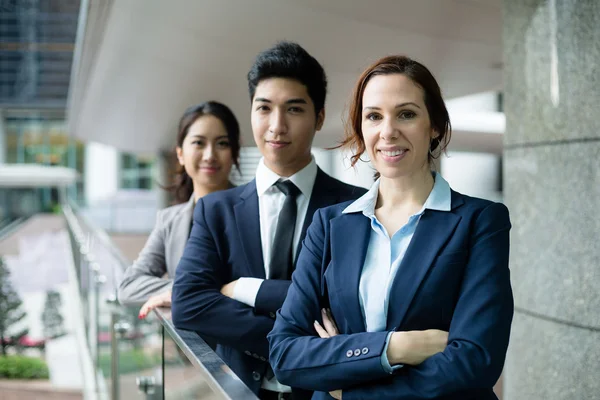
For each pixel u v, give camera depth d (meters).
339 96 8.30
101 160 43.22
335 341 1.73
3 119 44.31
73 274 11.61
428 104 1.73
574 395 3.14
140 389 3.28
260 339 2.26
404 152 1.72
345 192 2.36
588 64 3.09
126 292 3.12
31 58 41.00
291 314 1.86
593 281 3.07
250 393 1.58
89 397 6.11
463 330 1.63
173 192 3.64
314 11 6.48
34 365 19.64
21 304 22.19
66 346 16.70
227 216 2.38
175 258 3.18
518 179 3.43
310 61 2.30
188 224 3.21
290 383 1.78
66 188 39.19
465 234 1.69
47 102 42.09
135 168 43.53
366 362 1.67
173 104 13.29
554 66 3.22
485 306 1.64
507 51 3.50
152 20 7.83
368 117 1.76
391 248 1.75
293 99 2.27
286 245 2.30
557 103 3.21
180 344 2.18
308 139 2.32
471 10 6.24
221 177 3.33
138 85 12.48
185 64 9.63
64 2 39.91
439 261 1.68
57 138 45.25
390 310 1.71
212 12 6.96
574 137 3.14
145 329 3.07
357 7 6.25
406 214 1.76
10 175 37.34
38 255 27.05
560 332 3.20
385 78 1.73
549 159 3.25
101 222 22.72
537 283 3.31
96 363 5.88
